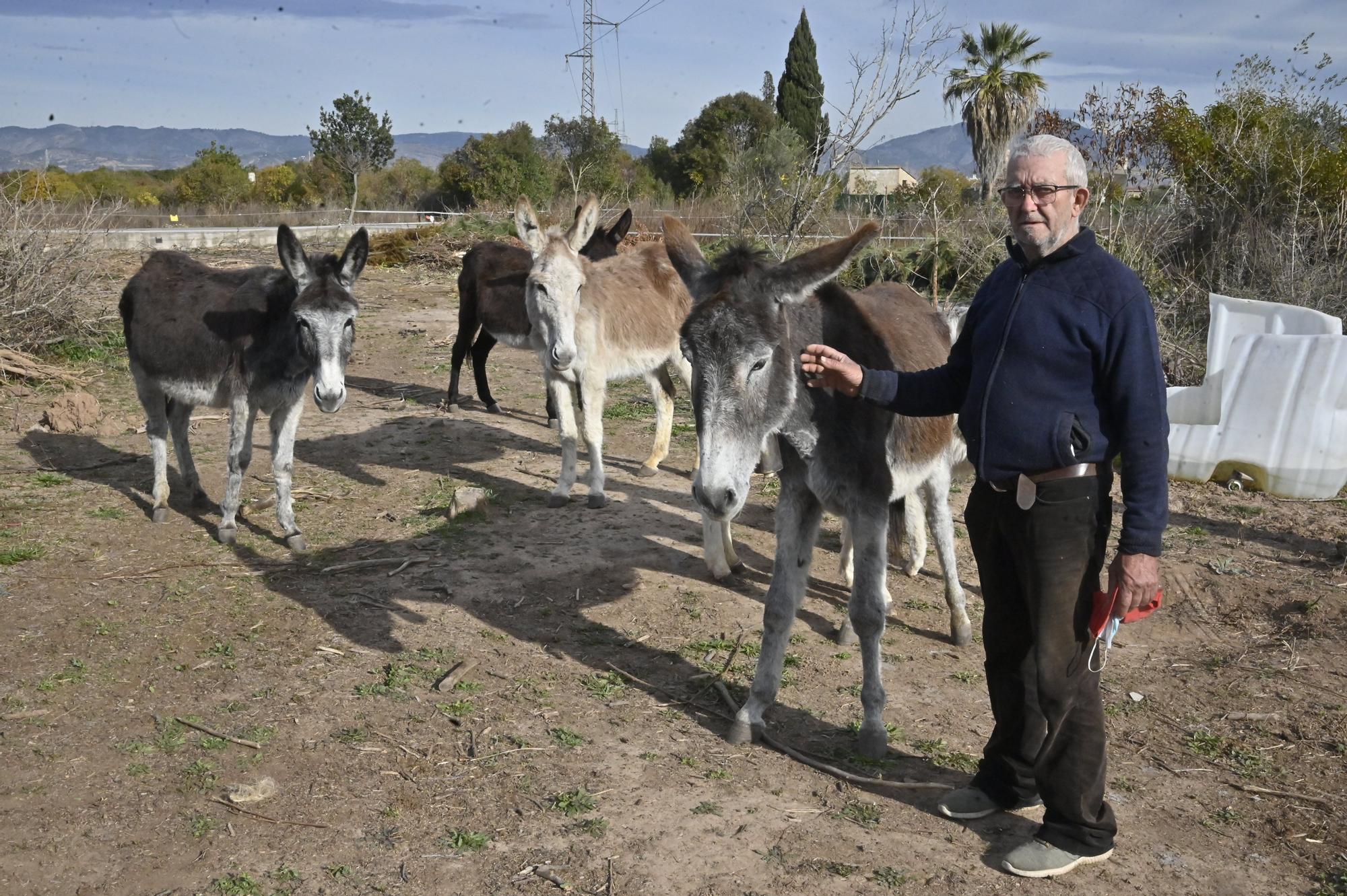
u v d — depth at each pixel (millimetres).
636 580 5676
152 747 3803
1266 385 7324
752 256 3420
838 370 3354
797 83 33656
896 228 15117
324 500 6910
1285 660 4785
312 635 4832
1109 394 2865
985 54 21453
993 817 3479
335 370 5555
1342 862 3248
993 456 3000
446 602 5277
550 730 4023
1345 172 11852
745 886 3061
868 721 3861
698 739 4000
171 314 6176
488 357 12406
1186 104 13352
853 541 3836
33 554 5641
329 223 31219
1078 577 2949
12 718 3961
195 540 6082
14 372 9750
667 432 7918
